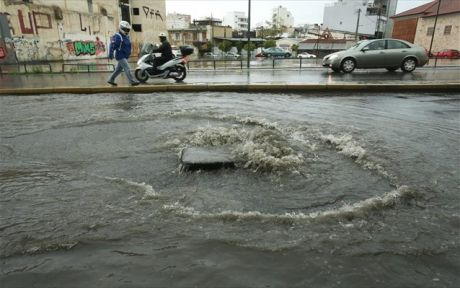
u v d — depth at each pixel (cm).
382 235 255
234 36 8756
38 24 2539
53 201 313
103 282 205
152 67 1241
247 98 941
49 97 993
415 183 350
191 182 358
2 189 342
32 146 495
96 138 531
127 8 4228
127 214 286
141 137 531
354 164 411
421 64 1623
